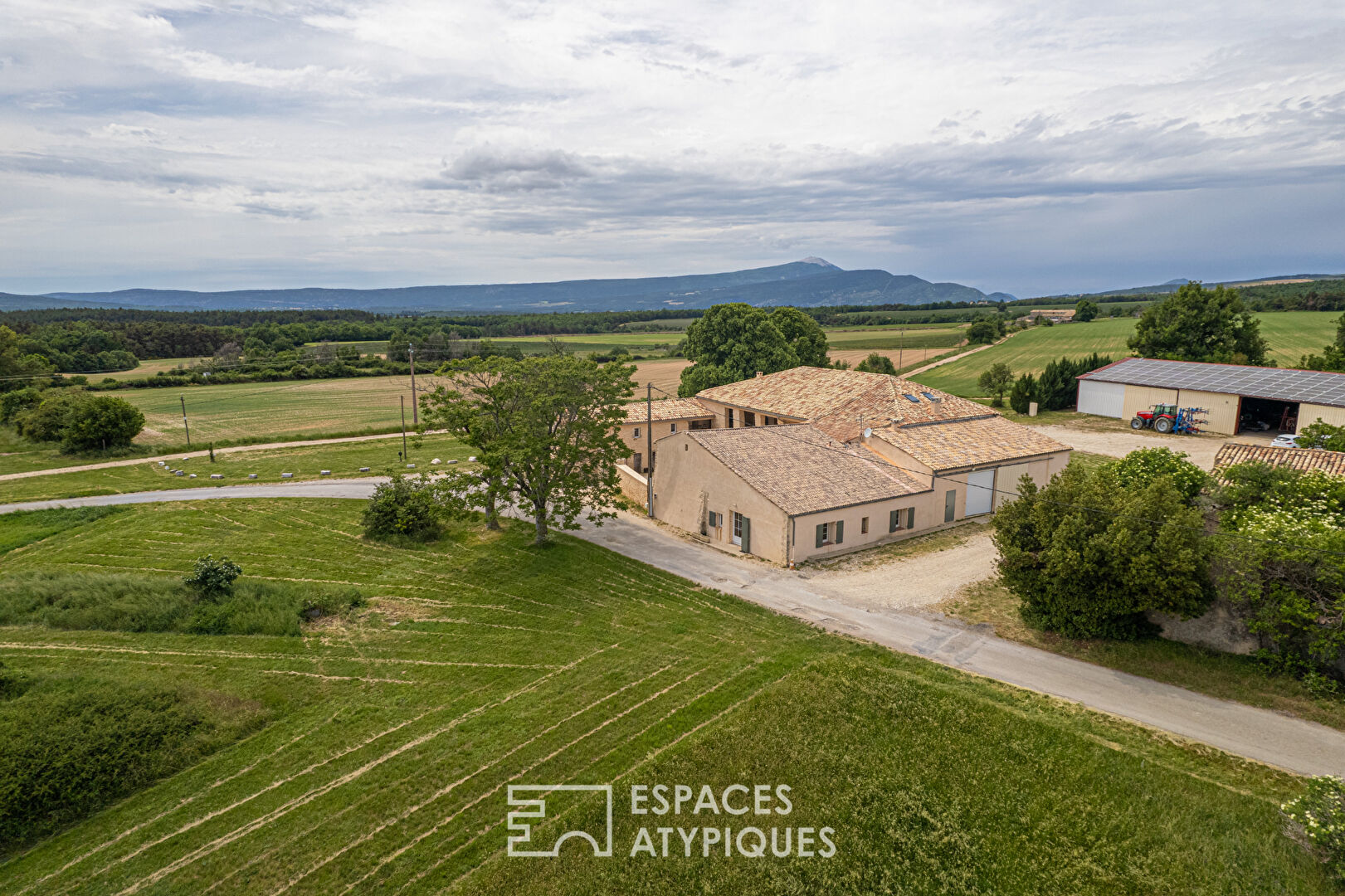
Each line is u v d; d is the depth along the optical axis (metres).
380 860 15.49
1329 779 15.43
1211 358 71.31
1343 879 13.99
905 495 35.50
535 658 24.58
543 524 36.12
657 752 19.00
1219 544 21.09
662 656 24.33
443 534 38.44
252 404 89.50
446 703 21.81
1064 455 42.06
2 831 16.17
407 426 74.44
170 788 17.98
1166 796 16.56
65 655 24.75
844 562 32.66
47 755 17.78
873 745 18.88
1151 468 30.05
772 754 18.59
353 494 48.00
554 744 19.45
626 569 32.50
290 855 15.67
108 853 15.84
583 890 14.62
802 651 24.20
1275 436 56.12
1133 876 14.69
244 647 25.50
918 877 14.91
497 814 16.80
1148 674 21.97
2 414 71.50
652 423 53.62
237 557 35.41
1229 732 19.00
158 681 22.30
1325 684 20.02
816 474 35.53
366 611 28.81
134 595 28.27
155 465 57.97
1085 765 17.70
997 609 27.12
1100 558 22.39
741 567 32.47
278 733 20.28
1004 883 14.69
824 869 15.13
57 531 40.31
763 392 55.50
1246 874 14.48
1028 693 21.14
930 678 22.03
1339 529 20.23
